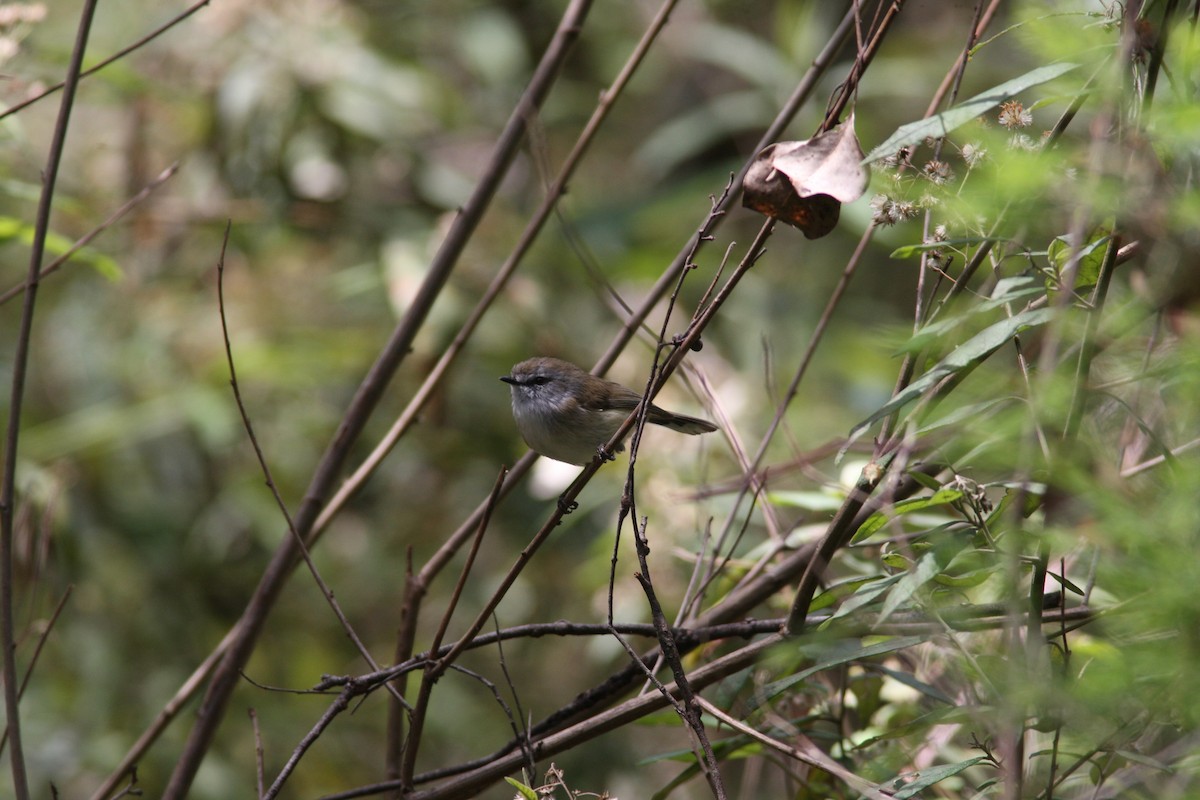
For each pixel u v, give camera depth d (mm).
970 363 5012
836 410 13289
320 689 5996
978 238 4609
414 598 7359
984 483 5531
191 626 14352
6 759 12531
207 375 14367
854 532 5547
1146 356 4922
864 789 5020
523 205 16297
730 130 15992
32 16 7840
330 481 7656
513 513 14805
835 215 5344
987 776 6605
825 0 16719
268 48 14523
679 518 10453
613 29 17656
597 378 7035
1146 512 3715
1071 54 4465
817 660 5793
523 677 14289
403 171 15289
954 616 5355
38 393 14875
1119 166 3924
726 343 14258
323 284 14750
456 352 7758
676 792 11062
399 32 16703
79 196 13508
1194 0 4781
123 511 14414
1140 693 4121
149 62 14289
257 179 14547
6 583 6156
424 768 14117
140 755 7273
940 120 4426
